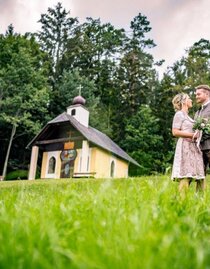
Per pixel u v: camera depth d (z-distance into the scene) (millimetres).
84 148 29250
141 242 1406
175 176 4820
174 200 2596
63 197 2662
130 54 48250
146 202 2400
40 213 2078
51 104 42812
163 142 42625
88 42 50938
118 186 3148
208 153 5027
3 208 2338
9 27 45375
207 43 48781
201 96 5551
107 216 1888
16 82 38656
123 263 1237
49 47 49625
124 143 42312
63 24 51000
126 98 46219
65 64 48750
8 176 37281
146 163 39281
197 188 4855
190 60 46531
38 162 40219
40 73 40531
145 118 41844
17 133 39844
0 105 37812
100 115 44188
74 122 30562
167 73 47719
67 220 1925
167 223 1860
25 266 1243
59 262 1282
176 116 5102
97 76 49469
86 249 1391
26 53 40219
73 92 42969
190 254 1372
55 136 31797
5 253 1298
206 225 2180
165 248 1275
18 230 1619
